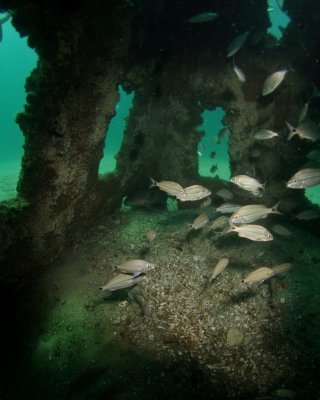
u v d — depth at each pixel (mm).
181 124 1898
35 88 1228
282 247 1622
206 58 1704
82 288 1403
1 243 1248
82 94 1285
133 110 1714
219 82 1727
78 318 1276
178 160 1966
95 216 1731
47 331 1272
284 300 1327
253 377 1066
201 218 1426
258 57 1659
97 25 1213
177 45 1678
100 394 1003
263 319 1270
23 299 1403
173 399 980
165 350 1143
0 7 1122
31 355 1213
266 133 1533
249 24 1649
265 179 1791
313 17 1534
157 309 1295
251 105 1716
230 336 1193
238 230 1178
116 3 1236
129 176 1845
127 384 1028
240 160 1817
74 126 1322
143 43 1491
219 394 1011
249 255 1565
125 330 1216
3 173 4805
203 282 1426
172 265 1503
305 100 1668
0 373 1199
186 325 1237
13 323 1333
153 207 2090
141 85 1617
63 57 1176
